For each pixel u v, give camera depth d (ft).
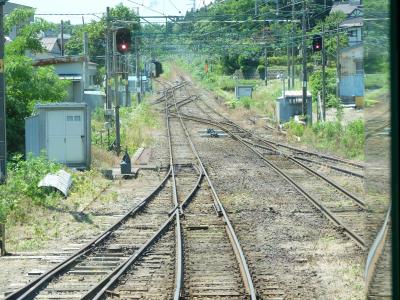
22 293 46.98
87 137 127.85
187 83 504.84
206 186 109.50
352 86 252.83
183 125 240.94
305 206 87.66
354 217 78.38
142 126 226.99
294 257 58.80
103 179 119.55
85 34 242.58
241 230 71.92
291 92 234.17
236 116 280.72
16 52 166.71
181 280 49.83
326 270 54.13
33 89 146.41
